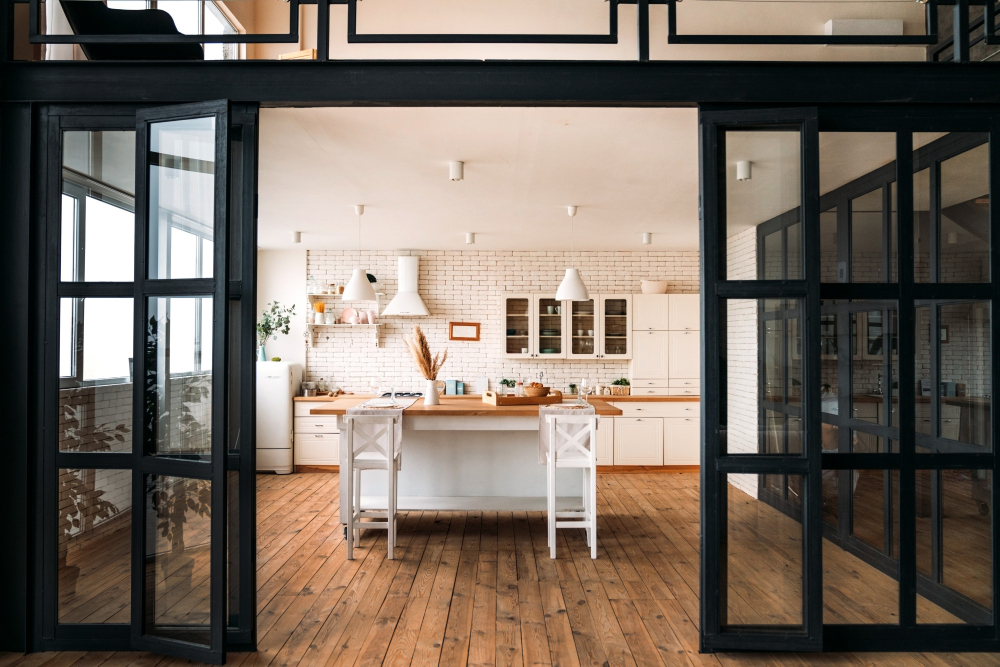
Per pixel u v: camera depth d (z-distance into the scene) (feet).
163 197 9.45
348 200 18.25
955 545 9.76
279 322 26.43
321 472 25.34
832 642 9.71
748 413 9.63
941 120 9.84
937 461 9.80
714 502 9.56
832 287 9.86
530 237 24.32
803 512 9.55
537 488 17.99
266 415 25.07
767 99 9.68
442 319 27.48
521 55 11.62
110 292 9.66
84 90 9.68
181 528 9.33
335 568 13.83
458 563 14.19
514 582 12.95
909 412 9.84
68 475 9.70
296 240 23.61
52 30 10.26
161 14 10.62
